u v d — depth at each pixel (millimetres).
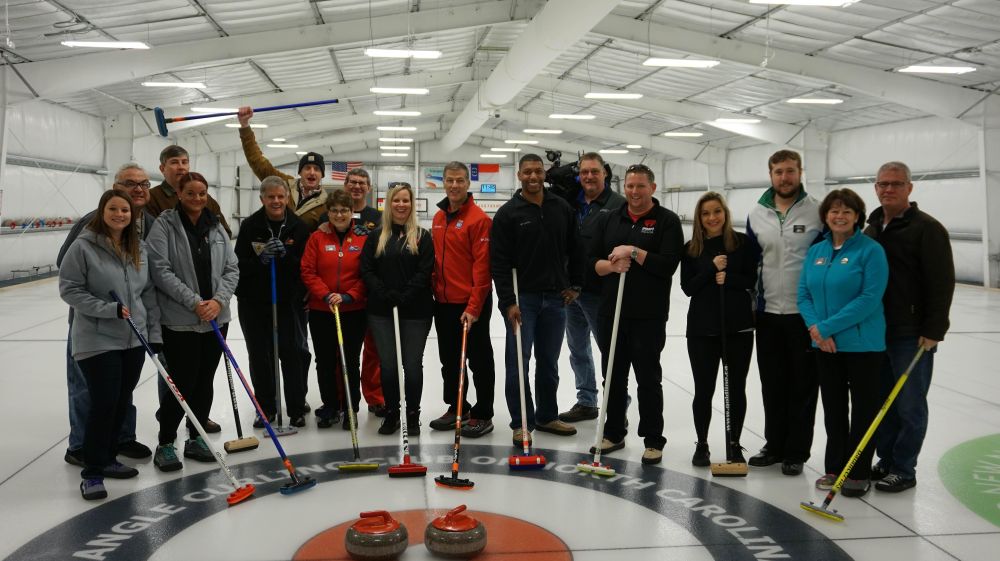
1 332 8031
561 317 4191
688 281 3752
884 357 3504
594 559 2686
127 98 15234
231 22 10633
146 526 2971
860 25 10195
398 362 4273
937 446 4090
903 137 15453
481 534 2713
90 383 3250
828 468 3398
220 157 25469
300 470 3678
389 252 4172
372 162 29297
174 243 3721
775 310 3557
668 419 4668
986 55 10875
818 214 3510
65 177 15125
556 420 4336
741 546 2803
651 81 15398
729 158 22750
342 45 11406
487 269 4098
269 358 4438
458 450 3561
